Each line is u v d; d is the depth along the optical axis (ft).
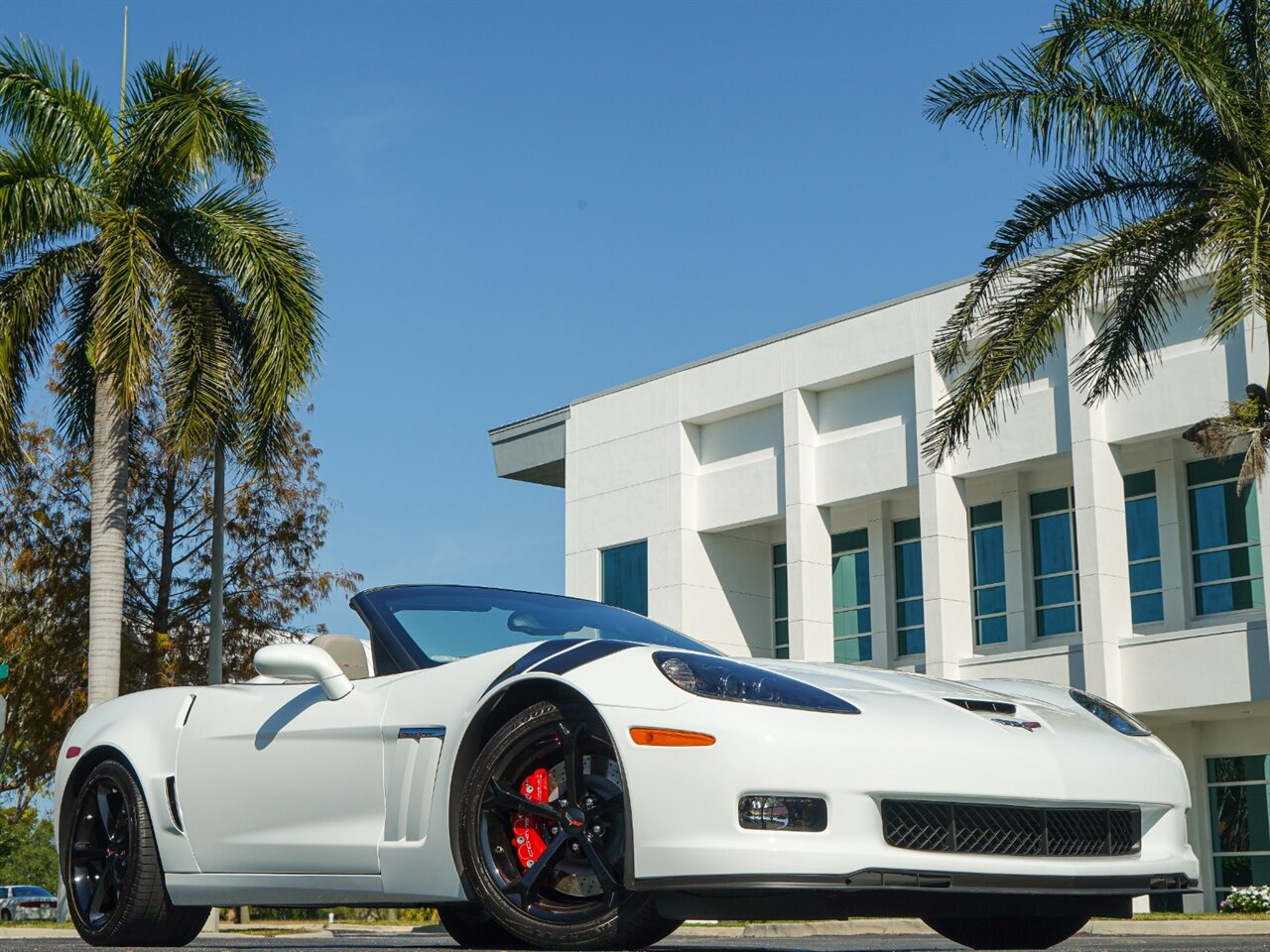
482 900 12.56
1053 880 12.48
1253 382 66.69
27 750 74.13
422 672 13.75
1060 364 73.77
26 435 75.00
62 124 59.00
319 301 57.93
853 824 11.74
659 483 90.94
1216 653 66.59
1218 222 44.62
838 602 88.12
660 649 12.72
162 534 74.90
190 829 15.23
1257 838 69.62
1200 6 48.01
